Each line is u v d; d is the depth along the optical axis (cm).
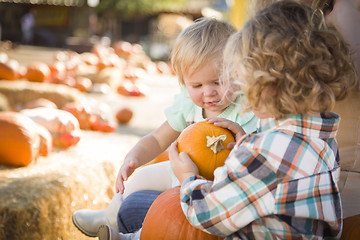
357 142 208
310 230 160
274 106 154
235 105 225
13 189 269
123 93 980
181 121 242
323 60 152
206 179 188
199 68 206
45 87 622
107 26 2995
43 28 2639
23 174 298
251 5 227
